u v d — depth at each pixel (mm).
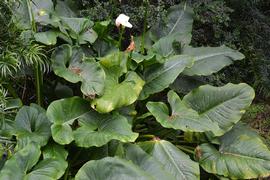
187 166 1643
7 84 1819
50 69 1917
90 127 1688
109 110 1697
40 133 1639
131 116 1855
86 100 1771
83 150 1709
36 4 2172
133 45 1920
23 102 2051
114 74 1873
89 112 1743
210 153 1785
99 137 1584
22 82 1996
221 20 2473
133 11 2332
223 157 1771
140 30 2430
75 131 1639
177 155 1674
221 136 1854
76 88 2096
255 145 1780
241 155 1765
